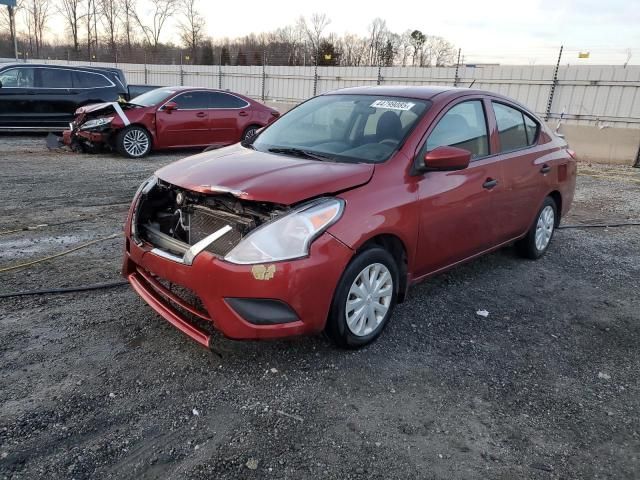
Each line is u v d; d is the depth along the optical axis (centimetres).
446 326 385
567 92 1620
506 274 501
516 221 480
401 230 340
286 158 359
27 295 390
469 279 483
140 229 346
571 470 248
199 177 323
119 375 299
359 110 412
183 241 336
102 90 1305
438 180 373
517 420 283
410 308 412
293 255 286
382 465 243
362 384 304
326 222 298
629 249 605
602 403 303
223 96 1188
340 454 248
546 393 309
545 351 360
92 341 332
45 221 583
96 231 555
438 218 373
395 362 330
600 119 1566
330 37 4812
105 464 234
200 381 297
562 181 541
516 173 459
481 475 241
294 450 249
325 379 306
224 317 289
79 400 275
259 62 2770
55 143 1129
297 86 2377
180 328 312
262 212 301
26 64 1236
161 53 3409
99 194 725
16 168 884
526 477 242
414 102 400
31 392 279
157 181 356
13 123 1224
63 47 5684
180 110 1123
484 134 435
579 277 505
